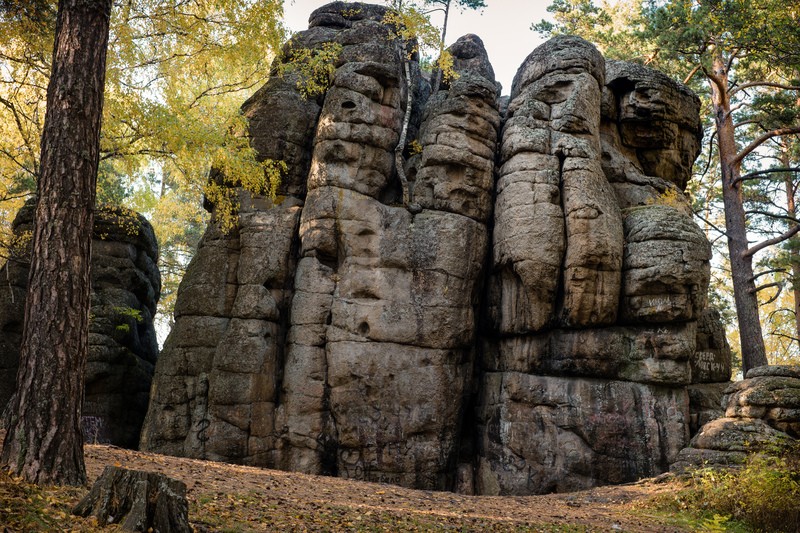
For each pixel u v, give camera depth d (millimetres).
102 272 21641
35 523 6758
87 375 20000
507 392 19672
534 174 19609
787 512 12102
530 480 18797
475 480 19812
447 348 19344
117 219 22344
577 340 18984
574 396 18844
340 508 10883
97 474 9820
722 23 24656
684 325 18516
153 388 19953
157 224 32594
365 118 20422
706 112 31703
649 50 29453
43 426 8516
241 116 17781
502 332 20078
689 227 18859
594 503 15047
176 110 16297
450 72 22500
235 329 19359
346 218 19766
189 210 33375
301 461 18641
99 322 20859
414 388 18953
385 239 19703
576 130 20328
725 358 20453
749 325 26469
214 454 18484
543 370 19438
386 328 19109
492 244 20500
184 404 19359
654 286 18438
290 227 20453
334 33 23484
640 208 19984
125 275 22062
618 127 22672
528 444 19031
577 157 19562
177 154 16203
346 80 20656
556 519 12555
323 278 19625
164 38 16312
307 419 18797
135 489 7062
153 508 6988
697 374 20016
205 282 20219
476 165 20406
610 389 18641
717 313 21000
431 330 19281
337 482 14727
